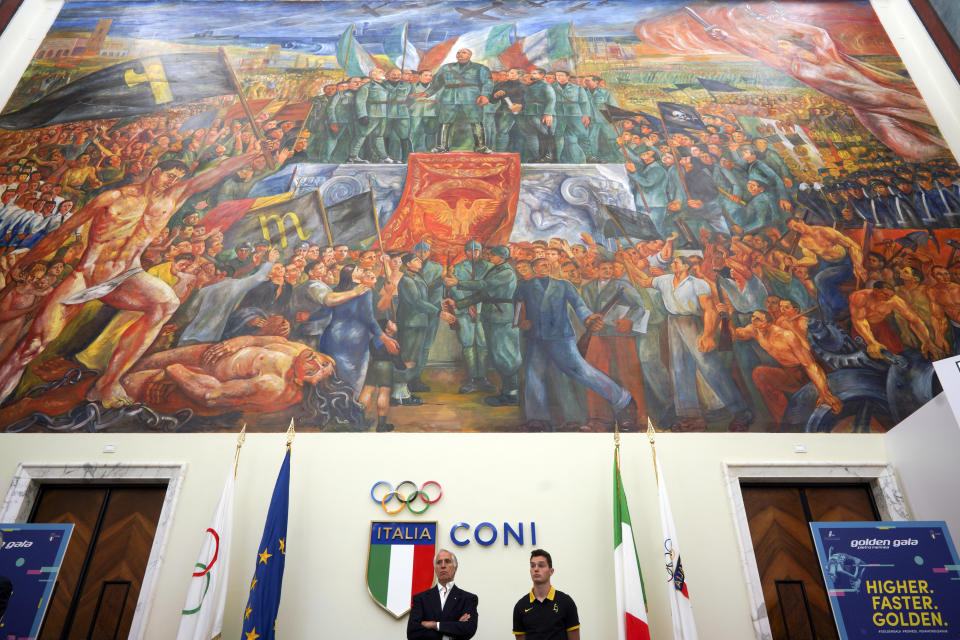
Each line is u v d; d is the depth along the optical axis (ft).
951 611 18.78
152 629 21.12
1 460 23.63
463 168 31.42
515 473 23.65
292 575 21.88
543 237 29.14
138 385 25.40
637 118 33.40
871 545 19.61
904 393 25.20
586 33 37.24
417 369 25.85
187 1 39.14
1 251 28.76
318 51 36.55
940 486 21.58
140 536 23.13
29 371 25.67
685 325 26.84
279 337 26.58
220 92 34.78
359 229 29.53
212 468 23.68
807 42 36.81
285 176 31.30
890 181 30.81
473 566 22.02
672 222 29.63
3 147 32.30
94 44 36.81
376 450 24.07
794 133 32.78
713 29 37.47
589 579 21.89
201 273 28.27
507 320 26.94
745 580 21.86
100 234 29.37
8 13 36.52
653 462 23.86
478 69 35.47
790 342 26.43
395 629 21.08
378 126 33.12
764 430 24.52
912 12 37.22
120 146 32.50
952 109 33.37
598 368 25.85
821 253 28.63
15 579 19.83
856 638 18.58
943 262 28.22
